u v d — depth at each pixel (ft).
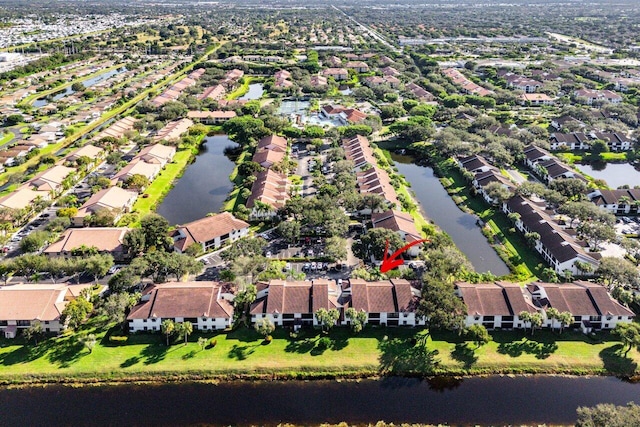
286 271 551.18
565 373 422.41
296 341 453.99
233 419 383.24
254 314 466.70
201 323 464.65
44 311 459.73
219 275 549.54
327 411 390.42
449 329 461.78
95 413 388.78
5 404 396.57
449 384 415.64
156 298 469.98
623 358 431.43
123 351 441.68
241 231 645.92
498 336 457.27
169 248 607.37
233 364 429.38
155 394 406.41
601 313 459.32
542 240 594.24
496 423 378.73
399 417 385.09
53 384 414.62
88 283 538.06
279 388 411.75
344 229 623.77
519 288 479.82
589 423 341.21
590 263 542.57
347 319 467.11
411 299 474.08
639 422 334.44
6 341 453.17
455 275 519.19
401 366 427.74
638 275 504.43
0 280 540.11
